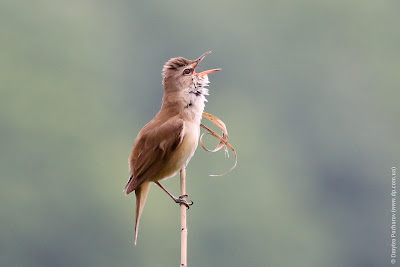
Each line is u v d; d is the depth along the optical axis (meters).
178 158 11.11
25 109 27.17
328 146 29.98
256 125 32.16
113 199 24.22
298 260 24.42
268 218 24.53
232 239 22.73
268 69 35.50
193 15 37.38
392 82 32.72
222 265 22.39
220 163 22.91
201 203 22.59
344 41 34.19
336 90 33.22
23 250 22.98
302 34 35.53
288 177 28.34
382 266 23.47
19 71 29.80
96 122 29.81
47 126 27.36
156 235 22.09
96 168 26.02
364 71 33.38
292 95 33.75
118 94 34.38
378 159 28.42
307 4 35.38
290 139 31.00
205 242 22.50
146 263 22.12
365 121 31.02
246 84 35.16
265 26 36.25
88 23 35.22
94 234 23.27
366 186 26.98
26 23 32.66
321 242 24.88
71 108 29.11
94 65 34.47
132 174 11.07
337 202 27.22
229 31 36.91
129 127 32.00
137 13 37.72
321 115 32.09
